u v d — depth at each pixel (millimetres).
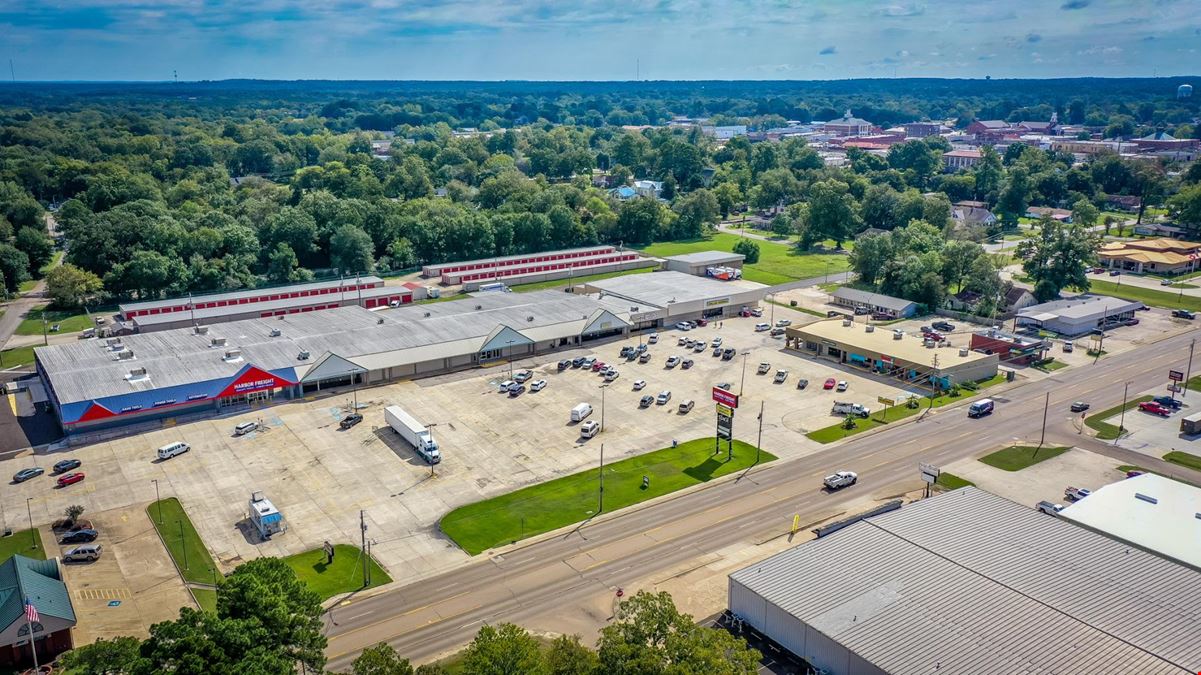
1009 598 82375
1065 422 143125
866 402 152500
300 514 111562
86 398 136625
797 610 81250
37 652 82562
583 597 93938
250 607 71688
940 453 131000
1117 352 181875
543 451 131625
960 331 198750
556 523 110000
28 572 87000
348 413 145750
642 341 189750
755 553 102562
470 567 100000
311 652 73500
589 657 69375
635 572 98812
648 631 70812
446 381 162875
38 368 160250
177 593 93812
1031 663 73062
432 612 91250
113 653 69562
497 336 173000
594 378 165000
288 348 162000
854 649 75312
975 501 103500
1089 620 79062
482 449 132000
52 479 120625
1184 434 137375
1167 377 164750
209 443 133000
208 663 65625
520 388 156250
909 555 90562
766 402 152750
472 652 68312
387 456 129125
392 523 109625
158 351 161375
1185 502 104312
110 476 121688
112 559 100438
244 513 111688
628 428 140750
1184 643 75875
